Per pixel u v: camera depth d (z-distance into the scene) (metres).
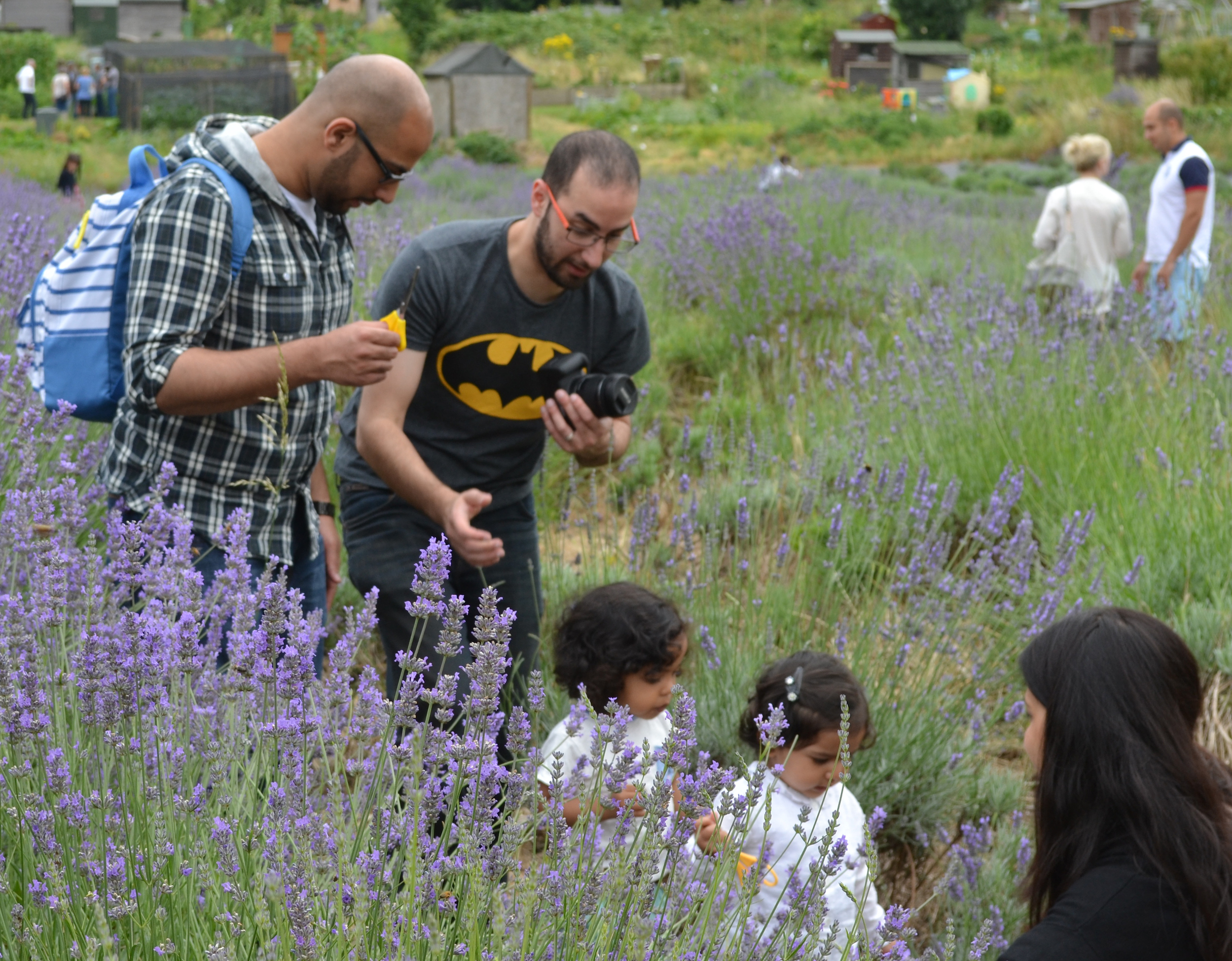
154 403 2.54
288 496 2.93
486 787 1.86
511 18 67.12
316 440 2.96
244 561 2.25
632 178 2.83
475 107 40.88
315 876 1.67
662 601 2.92
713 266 8.55
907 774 3.46
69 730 2.04
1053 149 38.34
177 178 2.63
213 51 40.25
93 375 2.69
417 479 2.87
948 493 4.31
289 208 2.73
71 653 2.18
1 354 3.57
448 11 70.88
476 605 3.33
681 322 8.27
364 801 1.98
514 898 1.80
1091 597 4.28
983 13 80.62
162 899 1.73
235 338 2.72
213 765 1.98
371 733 2.01
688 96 54.94
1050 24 75.25
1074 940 1.94
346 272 3.01
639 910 1.81
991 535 4.57
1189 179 7.29
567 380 3.00
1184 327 6.64
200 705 2.16
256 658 1.89
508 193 19.59
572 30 65.81
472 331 3.02
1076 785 2.06
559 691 3.44
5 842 1.88
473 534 2.78
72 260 2.70
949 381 5.89
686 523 3.97
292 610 1.93
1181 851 1.94
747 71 57.72
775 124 47.44
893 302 8.02
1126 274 9.65
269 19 58.53
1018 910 3.01
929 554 3.91
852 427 5.56
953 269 9.55
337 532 3.36
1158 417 5.57
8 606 1.98
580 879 1.87
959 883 3.01
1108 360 6.33
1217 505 4.75
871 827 2.32
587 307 3.13
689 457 5.83
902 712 3.60
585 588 3.76
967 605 3.82
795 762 2.78
